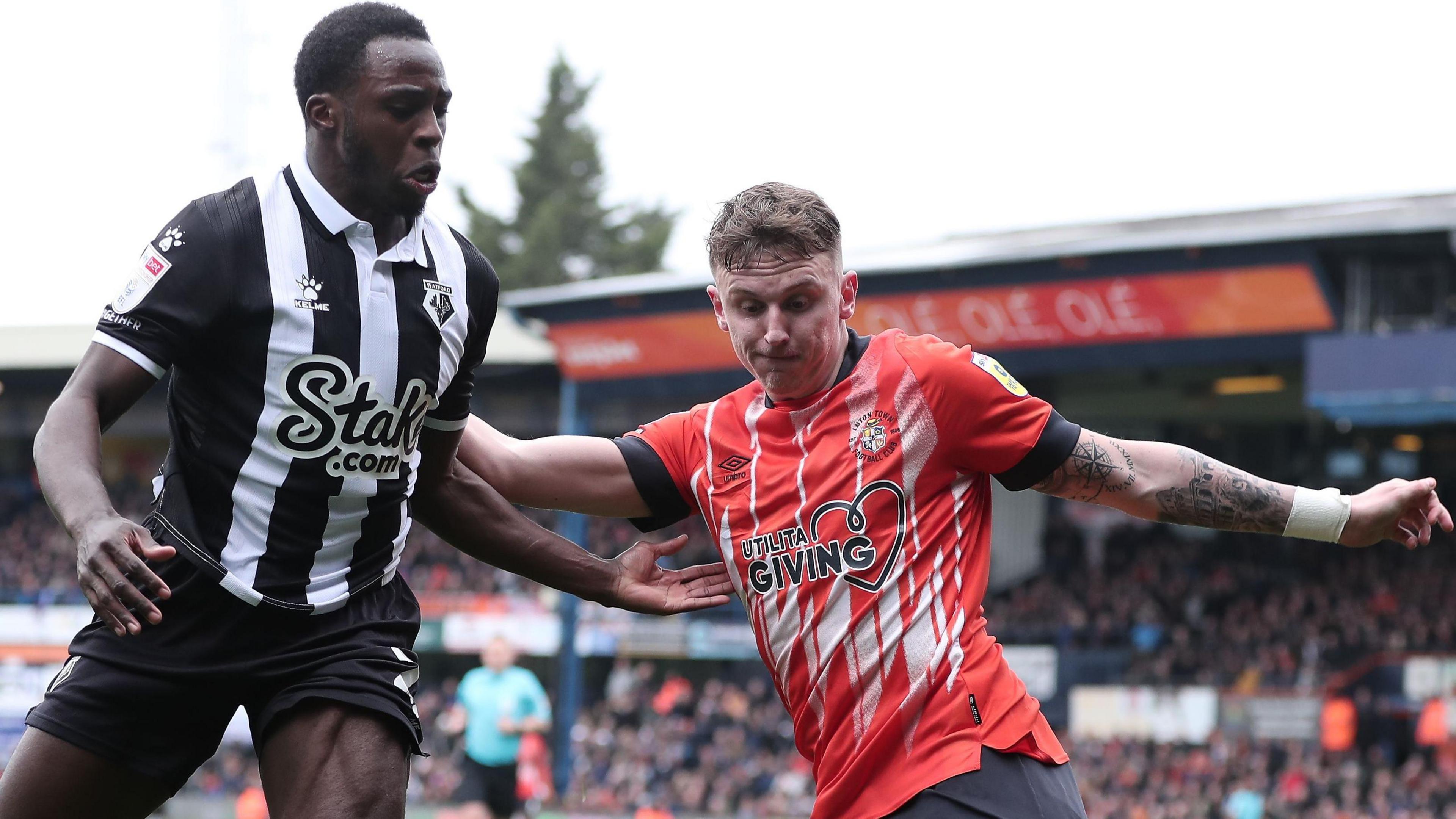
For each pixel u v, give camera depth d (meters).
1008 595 26.34
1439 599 22.97
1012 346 19.64
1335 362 17.61
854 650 3.06
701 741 22.06
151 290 2.88
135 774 3.07
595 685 28.48
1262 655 21.17
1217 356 18.53
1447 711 18.14
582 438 3.50
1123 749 19.55
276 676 3.04
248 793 16.09
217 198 2.99
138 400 2.92
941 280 19.34
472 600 25.30
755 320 3.03
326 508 3.04
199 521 3.03
